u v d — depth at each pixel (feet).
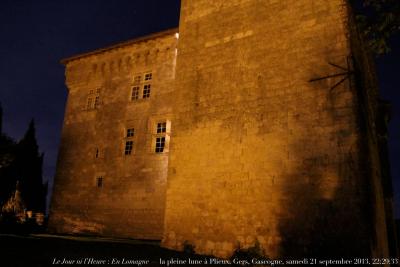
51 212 64.08
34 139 98.22
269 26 38.73
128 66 64.75
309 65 34.55
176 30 59.11
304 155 32.19
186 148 40.24
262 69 37.63
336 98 31.94
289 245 30.60
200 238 35.88
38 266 22.45
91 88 68.59
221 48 41.81
